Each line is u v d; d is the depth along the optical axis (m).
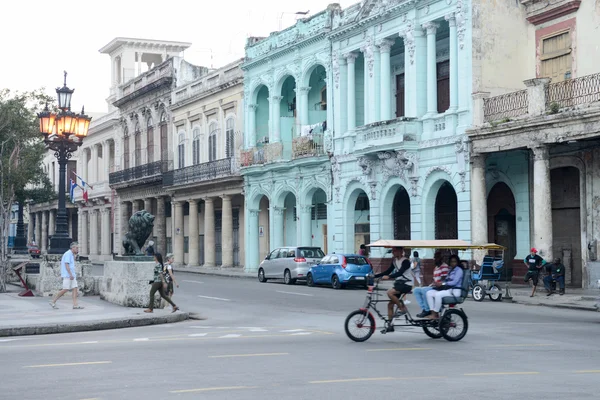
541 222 27.53
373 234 37.06
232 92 50.00
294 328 17.84
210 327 18.34
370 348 14.04
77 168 81.44
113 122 69.94
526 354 13.14
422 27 34.06
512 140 28.84
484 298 26.55
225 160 49.41
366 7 37.41
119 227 69.06
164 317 19.64
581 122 25.83
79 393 9.56
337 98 39.97
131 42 70.69
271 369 11.45
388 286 32.81
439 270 15.73
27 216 100.12
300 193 42.97
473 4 31.25
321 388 9.84
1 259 28.89
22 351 13.70
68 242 26.53
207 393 9.51
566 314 21.33
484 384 10.16
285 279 36.22
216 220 54.69
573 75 29.36
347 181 39.09
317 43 41.44
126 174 65.25
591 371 11.28
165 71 59.78
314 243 43.94
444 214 34.94
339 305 24.33
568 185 30.02
